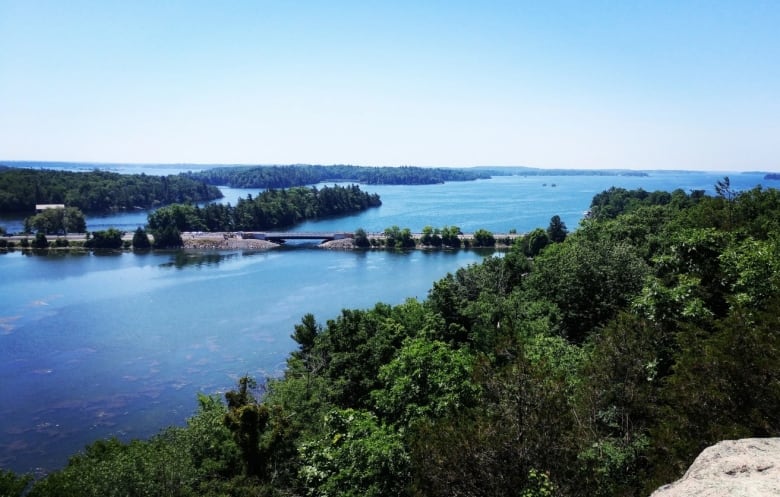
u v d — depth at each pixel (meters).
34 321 95.62
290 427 38.06
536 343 36.88
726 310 28.03
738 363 20.61
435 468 20.03
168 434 41.31
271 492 33.84
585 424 22.78
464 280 73.75
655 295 26.97
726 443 15.52
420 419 25.31
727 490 12.88
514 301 59.25
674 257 32.47
